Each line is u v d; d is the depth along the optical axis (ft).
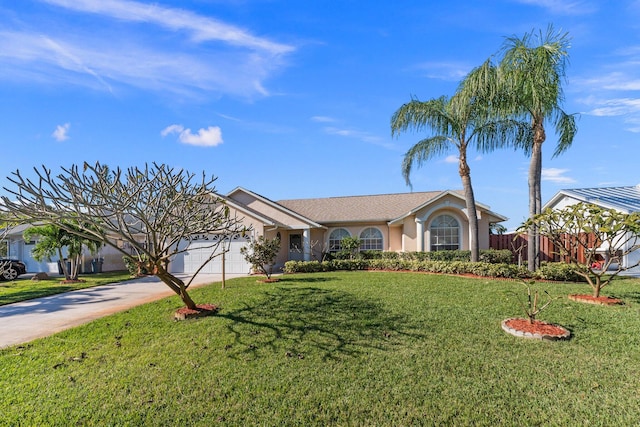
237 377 18.11
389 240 72.59
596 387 16.76
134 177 25.23
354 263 59.00
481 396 16.07
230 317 27.14
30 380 18.44
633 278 43.88
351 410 15.24
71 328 26.40
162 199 25.95
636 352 20.42
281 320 26.21
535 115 44.73
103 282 53.52
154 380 18.01
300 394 16.47
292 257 76.28
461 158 53.36
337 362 19.57
